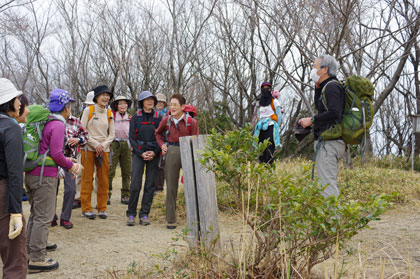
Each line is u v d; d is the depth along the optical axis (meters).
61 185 9.35
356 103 4.04
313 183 2.75
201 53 17.50
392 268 3.38
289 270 2.76
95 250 4.46
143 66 21.42
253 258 2.99
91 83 23.19
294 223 2.75
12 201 2.63
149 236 5.07
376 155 13.97
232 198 6.07
